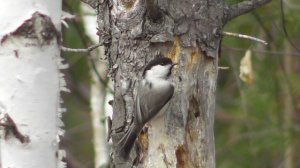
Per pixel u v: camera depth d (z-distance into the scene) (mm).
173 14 10219
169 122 10289
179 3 10273
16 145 7215
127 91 10430
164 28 10203
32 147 7234
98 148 16234
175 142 10266
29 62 7230
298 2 16594
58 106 7398
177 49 10273
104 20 10766
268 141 17734
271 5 15969
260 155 18391
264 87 17625
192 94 10359
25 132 7215
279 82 17750
